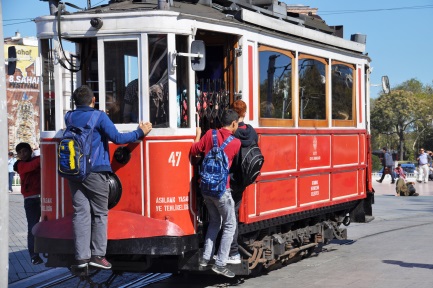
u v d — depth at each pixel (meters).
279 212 10.49
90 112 7.80
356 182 13.72
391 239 15.09
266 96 10.13
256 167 8.76
